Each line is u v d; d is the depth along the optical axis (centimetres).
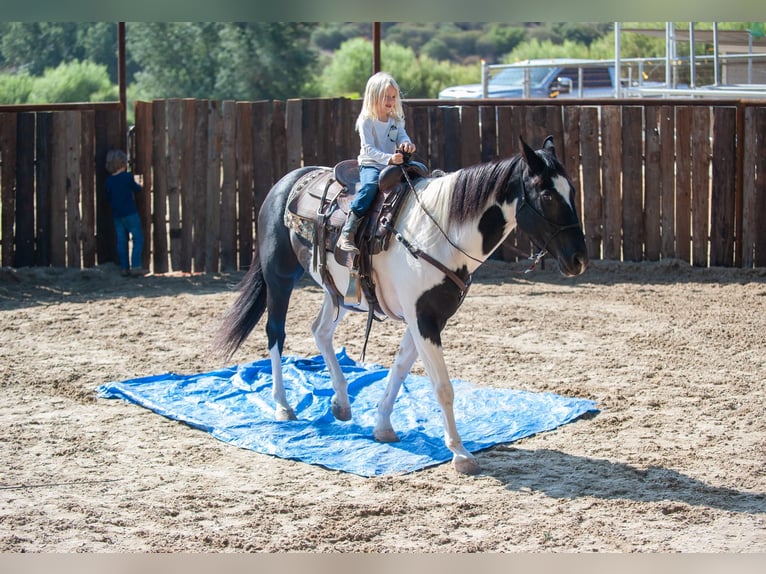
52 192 1251
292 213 689
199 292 1181
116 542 498
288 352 911
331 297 687
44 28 3709
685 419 708
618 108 1266
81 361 871
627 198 1284
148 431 690
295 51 3491
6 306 1100
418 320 603
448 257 589
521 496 566
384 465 617
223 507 550
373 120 636
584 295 1148
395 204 618
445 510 545
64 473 603
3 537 502
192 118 1268
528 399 747
